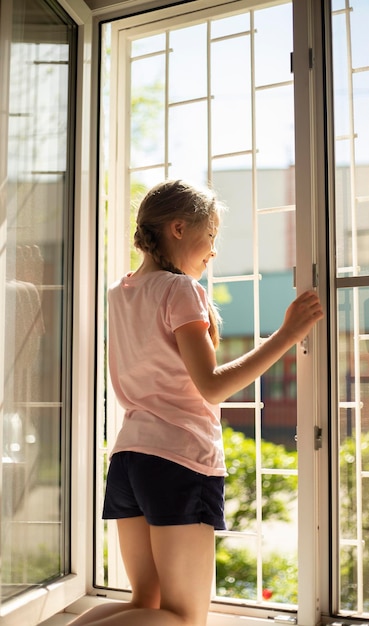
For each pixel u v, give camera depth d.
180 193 1.87
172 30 2.49
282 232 4.40
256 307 2.37
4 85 1.99
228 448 4.68
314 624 2.01
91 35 2.43
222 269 4.38
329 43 2.16
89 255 2.44
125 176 2.53
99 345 2.46
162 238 1.86
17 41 2.07
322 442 2.08
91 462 2.39
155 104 4.72
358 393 2.05
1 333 1.92
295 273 2.10
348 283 2.08
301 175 2.10
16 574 2.02
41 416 2.16
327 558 2.06
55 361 2.24
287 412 4.20
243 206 4.19
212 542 1.72
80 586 2.27
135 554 1.83
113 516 1.84
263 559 4.58
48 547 2.18
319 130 2.15
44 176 2.20
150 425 1.75
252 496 4.66
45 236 2.20
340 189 2.12
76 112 2.38
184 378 1.75
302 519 2.05
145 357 1.77
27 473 2.08
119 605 1.83
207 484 1.72
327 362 2.09
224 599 2.21
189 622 1.67
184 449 1.70
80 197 2.35
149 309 1.78
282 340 1.71
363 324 2.07
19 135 2.07
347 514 2.05
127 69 2.54
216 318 1.96
